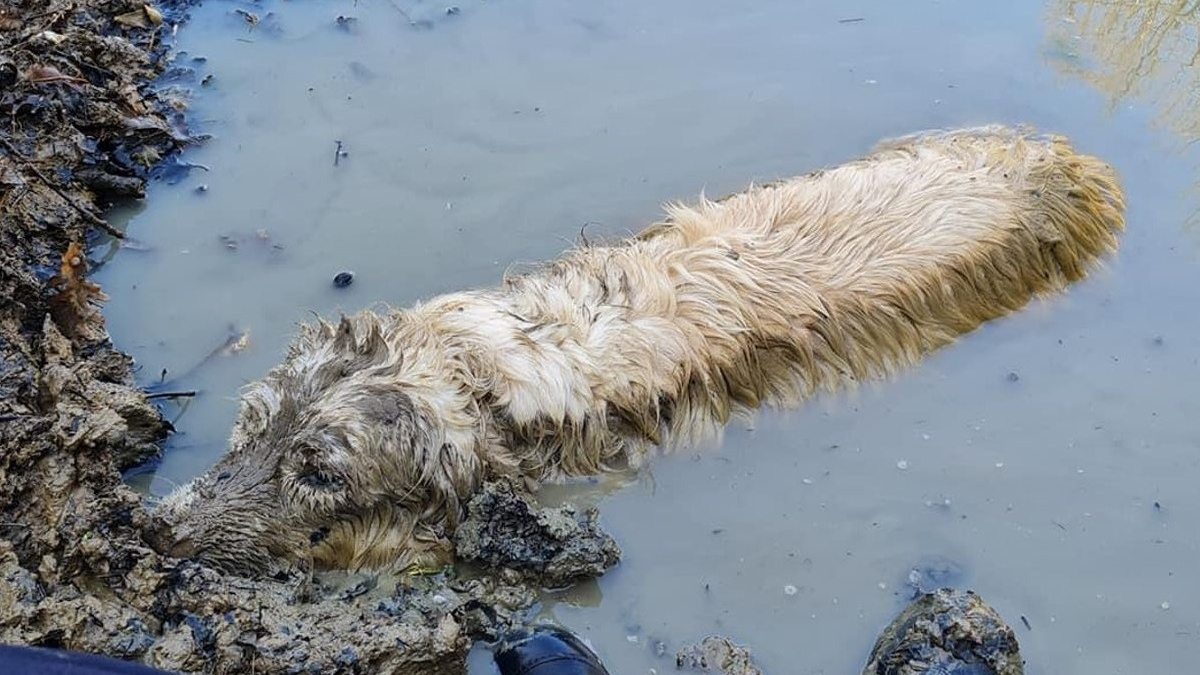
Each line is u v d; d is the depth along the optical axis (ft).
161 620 5.90
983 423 7.00
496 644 6.21
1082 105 8.61
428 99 8.55
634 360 6.78
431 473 6.43
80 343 6.97
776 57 8.92
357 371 6.44
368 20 9.17
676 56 8.91
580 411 6.68
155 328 7.26
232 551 6.18
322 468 6.26
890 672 5.99
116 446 6.56
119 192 7.86
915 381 7.14
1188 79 8.83
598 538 6.42
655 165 8.13
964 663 5.95
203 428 6.87
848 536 6.58
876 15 9.31
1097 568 6.48
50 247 7.43
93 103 8.09
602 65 8.83
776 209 7.30
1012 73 8.83
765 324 6.96
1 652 5.41
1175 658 6.20
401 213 7.83
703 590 6.40
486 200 7.91
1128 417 7.03
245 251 7.63
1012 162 7.60
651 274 6.97
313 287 7.46
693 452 6.87
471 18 9.20
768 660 6.17
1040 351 7.29
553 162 8.13
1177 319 7.45
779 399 7.00
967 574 6.46
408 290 7.45
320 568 6.40
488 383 6.64
